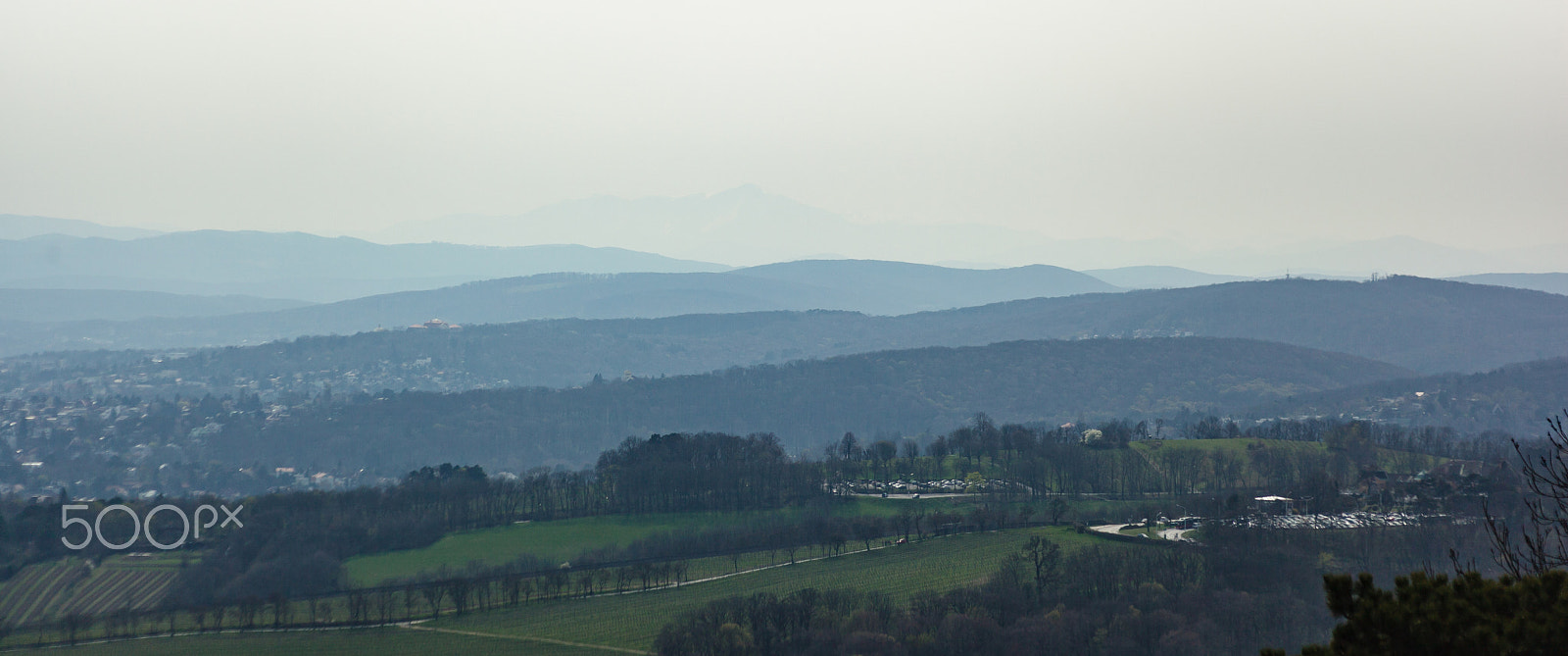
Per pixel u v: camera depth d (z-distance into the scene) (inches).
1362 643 2220.7
